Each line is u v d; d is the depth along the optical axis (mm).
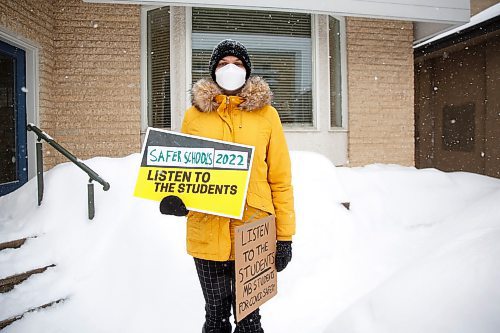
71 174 4156
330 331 1961
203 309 3104
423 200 5812
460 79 11102
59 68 6195
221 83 2029
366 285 3332
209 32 6426
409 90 7758
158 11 6492
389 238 4477
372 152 7516
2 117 5172
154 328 2893
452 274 1767
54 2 6148
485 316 1489
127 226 3750
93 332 2830
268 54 6738
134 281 3324
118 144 6371
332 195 4996
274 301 3189
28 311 2898
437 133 12070
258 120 2043
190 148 1991
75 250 3516
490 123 10062
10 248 3416
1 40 5102
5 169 5207
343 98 7438
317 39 6875
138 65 6426
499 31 9188
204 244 1984
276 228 2105
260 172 2029
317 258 3990
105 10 6316
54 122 6176
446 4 6727
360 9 6309
